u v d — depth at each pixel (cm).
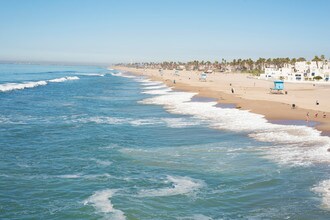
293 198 1855
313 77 13850
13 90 8025
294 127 3625
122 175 2211
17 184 2034
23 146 2892
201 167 2367
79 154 2673
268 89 8806
